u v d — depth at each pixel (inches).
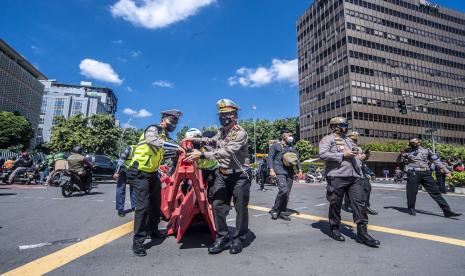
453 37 2891.2
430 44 2743.6
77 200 338.0
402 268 116.9
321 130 2610.7
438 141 2632.9
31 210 260.4
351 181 161.6
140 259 127.3
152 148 148.0
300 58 2987.2
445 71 2783.0
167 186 210.2
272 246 148.0
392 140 2402.8
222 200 144.3
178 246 148.6
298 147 2383.1
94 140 1701.5
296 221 215.9
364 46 2429.9
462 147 2455.7
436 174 486.6
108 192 441.1
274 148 235.6
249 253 136.3
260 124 2780.5
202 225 175.5
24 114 3390.7
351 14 2436.0
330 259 127.5
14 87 3154.5
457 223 209.6
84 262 122.9
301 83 2938.0
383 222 212.7
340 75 2431.1
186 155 142.7
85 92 5487.2
